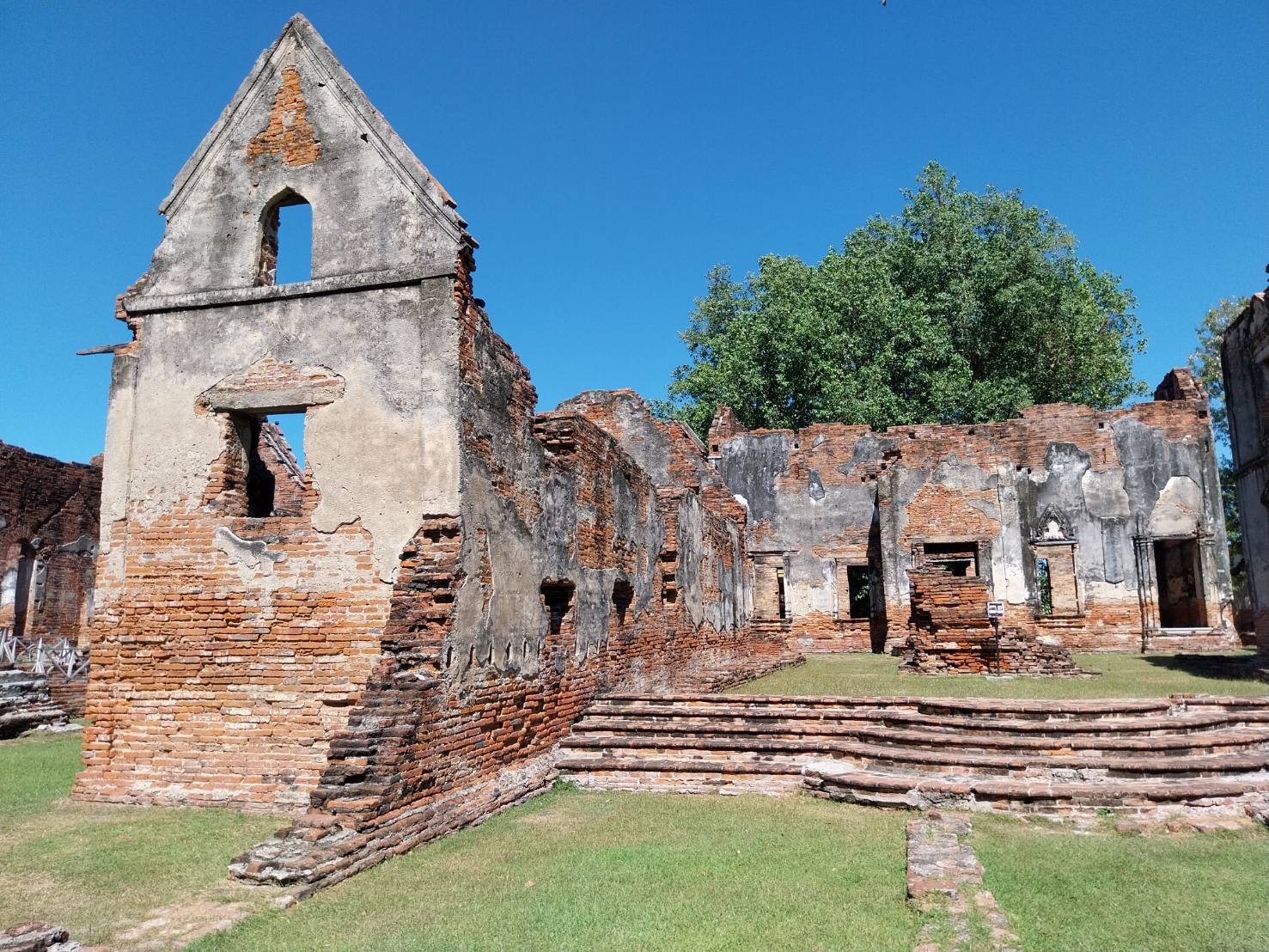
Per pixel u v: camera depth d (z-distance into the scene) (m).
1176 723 10.96
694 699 13.03
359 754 8.64
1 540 22.36
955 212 36.62
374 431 10.42
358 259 10.87
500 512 11.07
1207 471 27.12
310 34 11.55
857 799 10.28
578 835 9.06
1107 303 38.28
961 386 33.25
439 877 7.63
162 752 10.44
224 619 10.51
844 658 26.23
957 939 5.93
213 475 10.82
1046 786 9.70
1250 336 19.94
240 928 6.38
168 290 11.38
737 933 6.30
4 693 17.08
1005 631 19.30
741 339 37.19
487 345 11.11
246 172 11.48
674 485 24.27
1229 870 7.74
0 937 5.65
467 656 10.05
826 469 30.42
